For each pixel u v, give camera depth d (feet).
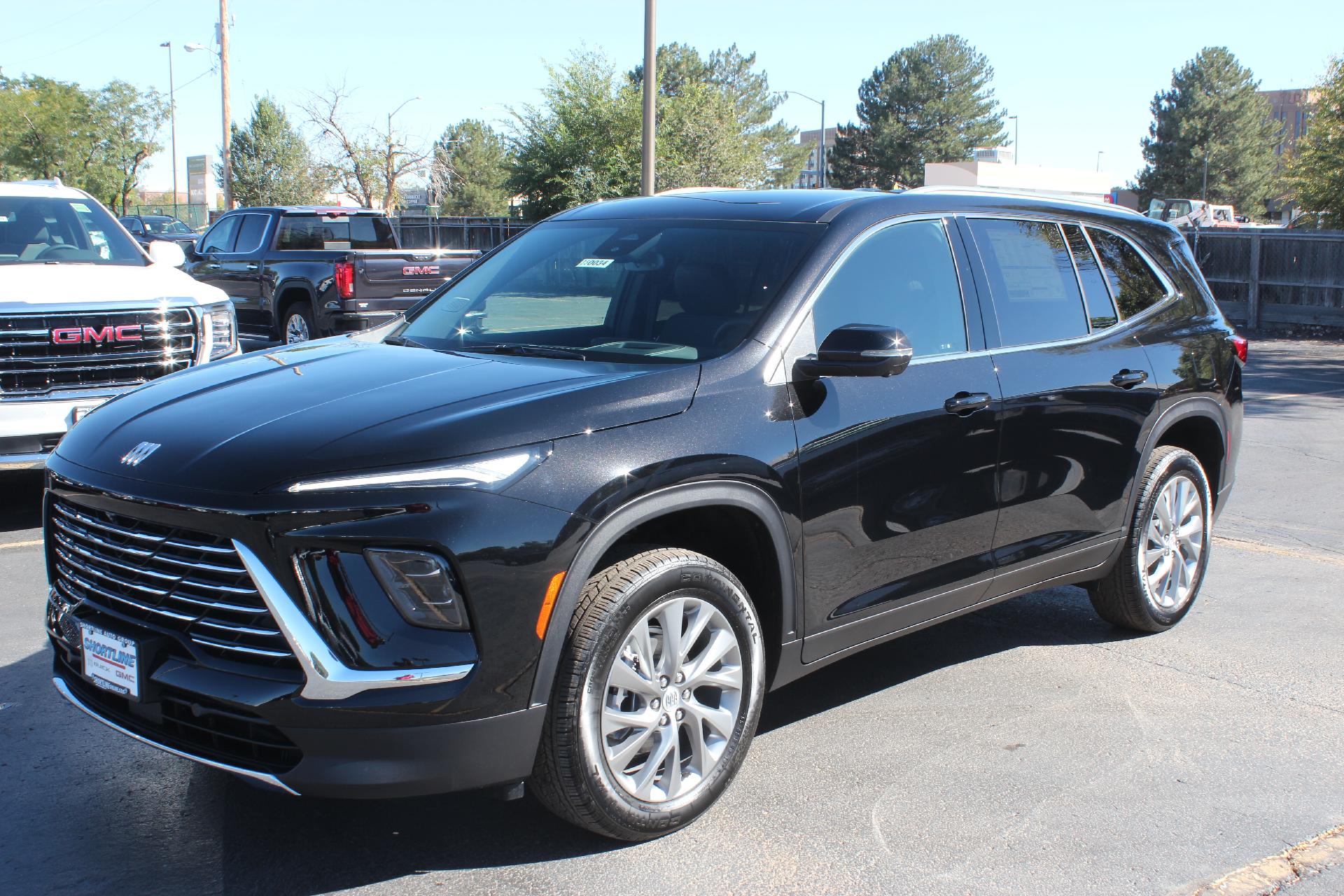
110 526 10.69
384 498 9.76
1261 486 28.07
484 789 10.84
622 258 14.29
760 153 150.20
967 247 14.90
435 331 14.48
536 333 13.74
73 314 22.50
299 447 10.18
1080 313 16.17
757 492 11.79
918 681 16.01
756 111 267.59
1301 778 13.05
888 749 13.73
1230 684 15.92
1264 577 20.98
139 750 13.47
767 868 11.00
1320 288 68.39
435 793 10.12
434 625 9.84
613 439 10.88
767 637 12.53
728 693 11.87
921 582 13.85
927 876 10.89
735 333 12.60
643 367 12.09
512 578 10.03
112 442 11.23
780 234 13.74
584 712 10.53
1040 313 15.53
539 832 11.64
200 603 10.05
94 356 22.76
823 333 12.91
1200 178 302.25
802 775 13.00
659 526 12.14
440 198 158.10
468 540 9.87
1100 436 15.90
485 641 9.95
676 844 11.44
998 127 290.76
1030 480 14.96
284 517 9.61
